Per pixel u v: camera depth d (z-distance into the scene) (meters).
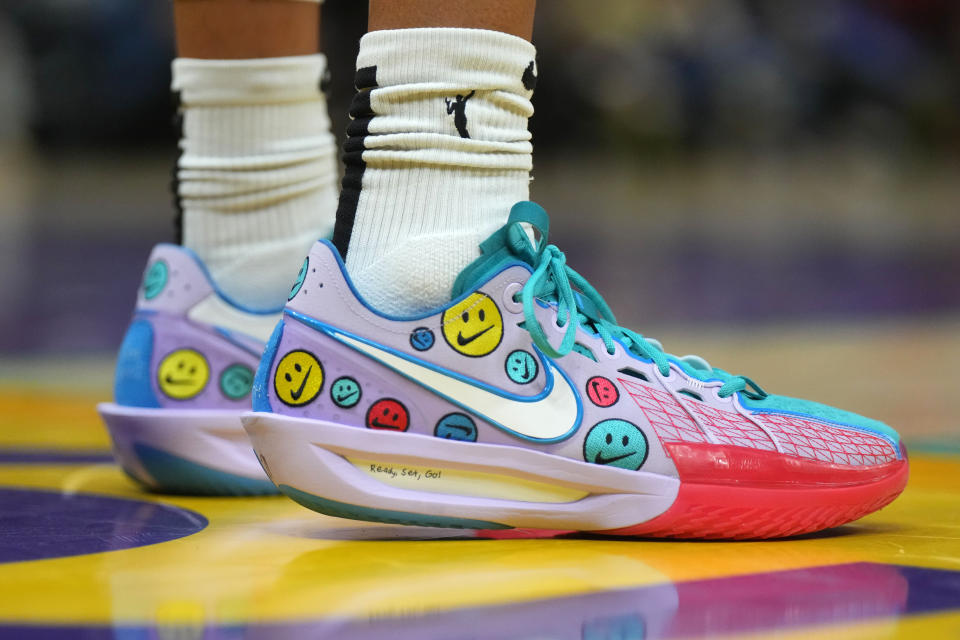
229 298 4.79
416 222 3.64
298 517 4.12
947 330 13.90
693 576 3.13
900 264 24.86
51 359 11.48
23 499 4.58
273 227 4.90
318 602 2.76
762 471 3.64
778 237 31.44
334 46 43.09
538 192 44.66
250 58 4.81
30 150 48.62
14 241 27.06
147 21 47.53
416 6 3.65
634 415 3.63
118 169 49.25
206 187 4.88
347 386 3.53
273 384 3.57
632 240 28.42
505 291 3.61
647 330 13.59
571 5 49.34
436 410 3.55
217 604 2.74
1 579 2.99
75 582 2.96
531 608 2.74
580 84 49.69
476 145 3.63
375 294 3.61
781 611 2.76
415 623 2.58
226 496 4.71
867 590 3.00
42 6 47.41
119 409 4.72
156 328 4.72
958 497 4.75
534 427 3.58
